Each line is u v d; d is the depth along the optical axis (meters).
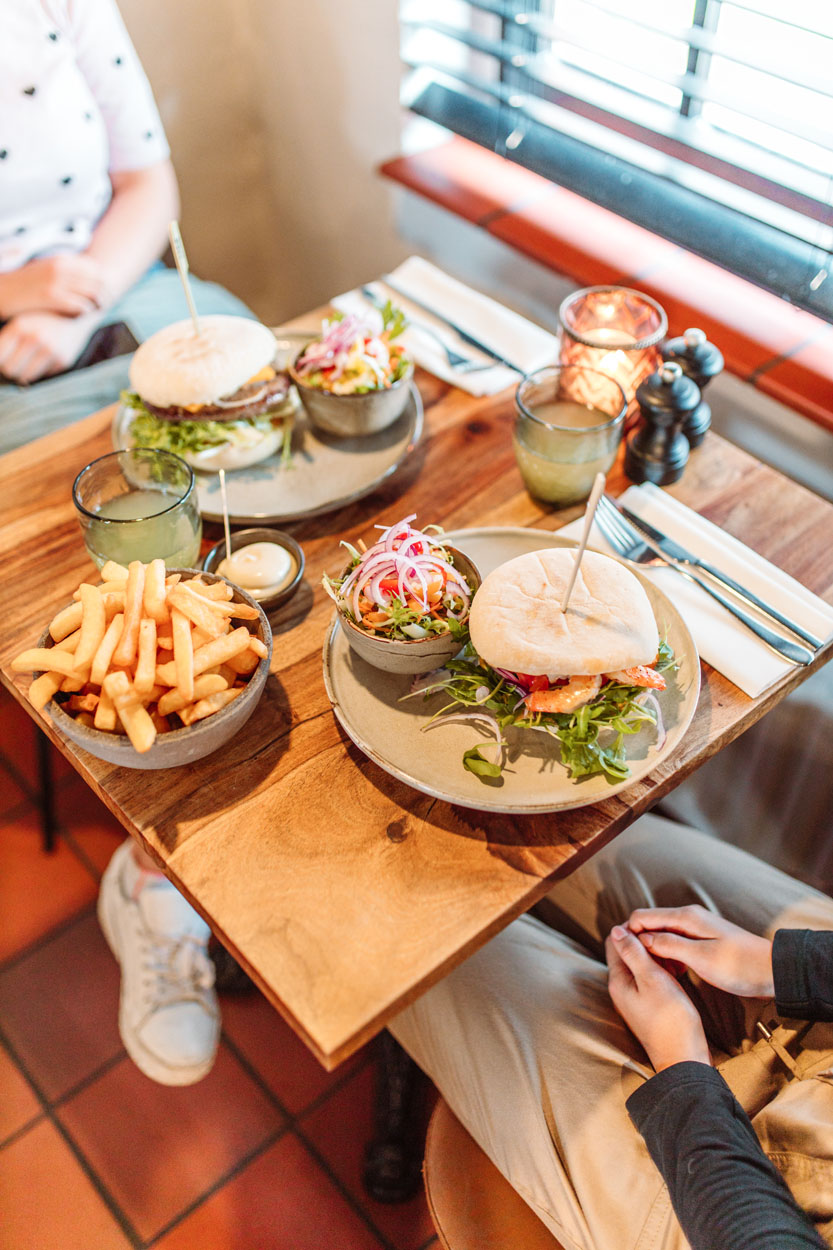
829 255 1.36
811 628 0.99
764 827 1.51
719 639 0.98
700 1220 0.78
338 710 0.89
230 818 0.87
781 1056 0.94
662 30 1.37
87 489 1.01
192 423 1.14
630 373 1.16
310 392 1.14
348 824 0.86
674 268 1.55
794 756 1.42
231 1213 1.32
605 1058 0.96
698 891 1.11
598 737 0.88
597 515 1.09
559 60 1.61
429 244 1.95
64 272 1.54
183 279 1.08
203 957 1.50
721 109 1.45
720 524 1.12
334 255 2.23
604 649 0.81
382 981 0.76
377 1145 1.31
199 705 0.82
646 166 1.53
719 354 1.18
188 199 2.21
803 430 1.43
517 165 1.72
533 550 1.04
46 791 1.62
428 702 0.92
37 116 1.51
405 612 0.85
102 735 0.81
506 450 1.22
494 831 0.85
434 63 1.70
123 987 1.49
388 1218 1.31
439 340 1.35
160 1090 1.43
